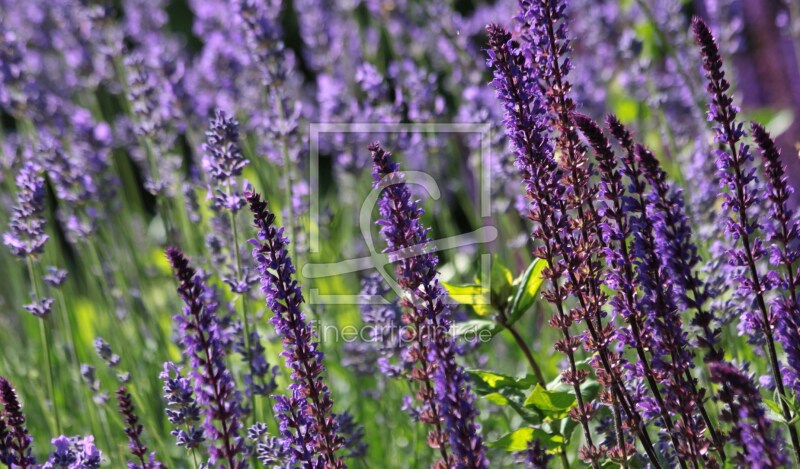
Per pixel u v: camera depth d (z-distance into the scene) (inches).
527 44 47.0
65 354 56.7
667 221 46.3
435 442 46.5
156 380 56.7
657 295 46.3
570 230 46.7
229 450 46.2
